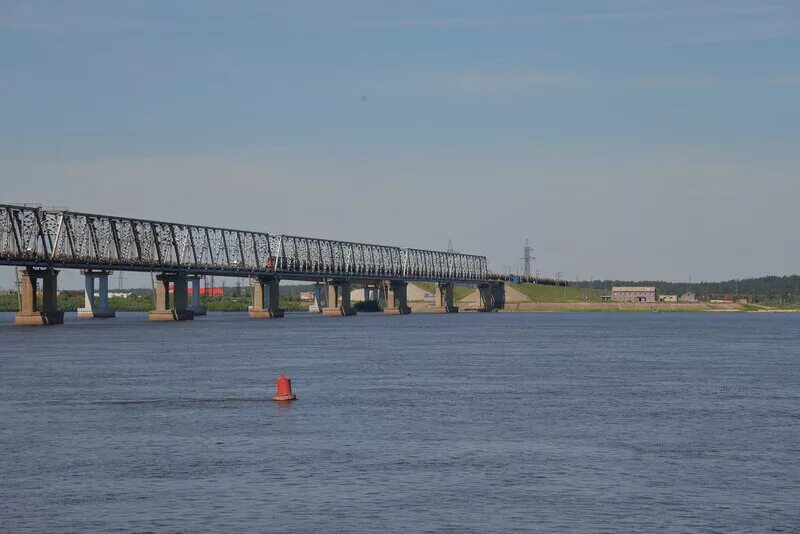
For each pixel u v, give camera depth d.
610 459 61.34
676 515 48.97
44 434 70.00
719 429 72.88
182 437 68.56
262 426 73.25
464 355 149.50
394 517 48.53
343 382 104.56
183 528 46.78
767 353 158.88
